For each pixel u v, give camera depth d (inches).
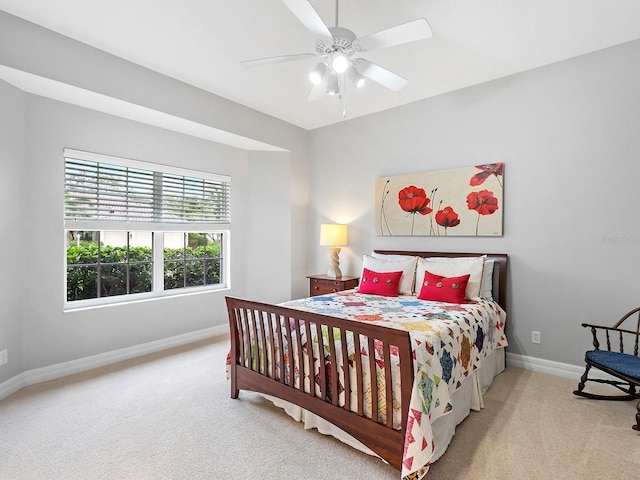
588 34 99.2
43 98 111.7
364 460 72.8
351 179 170.2
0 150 99.6
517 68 119.7
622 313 105.6
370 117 162.9
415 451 60.9
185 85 130.1
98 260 132.3
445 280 117.4
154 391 105.3
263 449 76.5
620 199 105.6
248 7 86.4
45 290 113.6
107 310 128.2
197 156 156.6
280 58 83.5
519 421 87.4
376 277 131.6
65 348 117.7
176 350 143.3
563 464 70.8
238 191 175.5
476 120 132.3
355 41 75.5
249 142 163.0
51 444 78.1
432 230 142.7
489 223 128.6
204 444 78.3
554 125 116.3
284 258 178.1
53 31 97.3
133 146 134.4
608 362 88.0
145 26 95.0
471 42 103.1
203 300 160.4
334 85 92.0
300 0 62.3
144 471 69.3
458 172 135.8
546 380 112.7
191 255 162.7
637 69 102.5
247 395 103.2
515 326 124.6
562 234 115.4
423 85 132.6
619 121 105.4
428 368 69.4
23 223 108.0
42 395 102.2
